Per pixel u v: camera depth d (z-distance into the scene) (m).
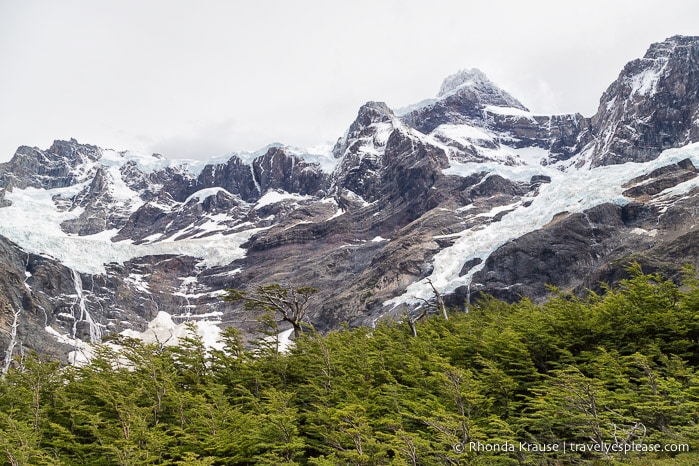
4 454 26.22
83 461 28.69
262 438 27.80
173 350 40.00
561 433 26.48
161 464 26.06
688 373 27.50
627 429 23.81
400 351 39.88
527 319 38.38
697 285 33.56
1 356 148.38
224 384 37.84
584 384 24.33
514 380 32.22
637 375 29.78
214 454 27.92
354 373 35.38
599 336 34.34
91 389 34.31
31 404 33.09
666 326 32.31
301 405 35.12
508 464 23.66
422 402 29.75
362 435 23.75
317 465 25.77
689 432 22.66
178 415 31.84
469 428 23.05
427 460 23.02
